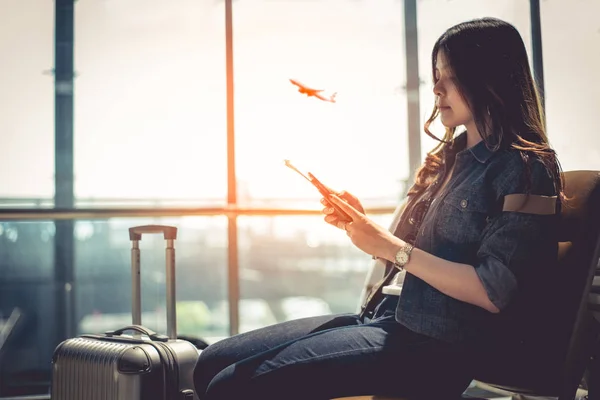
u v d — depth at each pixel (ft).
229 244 9.86
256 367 4.25
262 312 12.30
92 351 5.36
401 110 10.55
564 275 4.46
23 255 11.26
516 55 4.45
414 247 4.23
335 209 4.53
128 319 11.57
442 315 4.24
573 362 4.38
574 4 10.18
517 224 4.10
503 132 4.37
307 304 12.23
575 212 4.51
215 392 4.33
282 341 4.90
